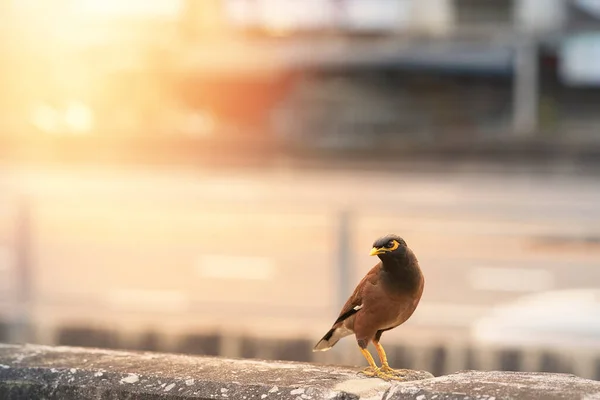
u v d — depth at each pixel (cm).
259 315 822
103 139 2852
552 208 780
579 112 2938
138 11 2720
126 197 871
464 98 2944
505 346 729
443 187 2323
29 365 274
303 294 1212
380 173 2698
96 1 2723
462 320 810
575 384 233
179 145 2831
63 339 809
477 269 1345
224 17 2727
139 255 1530
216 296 1201
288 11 2739
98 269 1395
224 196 859
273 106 2970
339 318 285
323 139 2791
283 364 274
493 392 224
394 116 2964
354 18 2755
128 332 801
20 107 2897
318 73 2945
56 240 1659
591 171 2544
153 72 2836
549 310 805
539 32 2694
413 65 2909
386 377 257
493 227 971
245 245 1627
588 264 1369
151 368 267
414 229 794
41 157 2880
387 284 264
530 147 2603
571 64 2892
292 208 1089
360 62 2880
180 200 855
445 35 2748
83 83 2845
